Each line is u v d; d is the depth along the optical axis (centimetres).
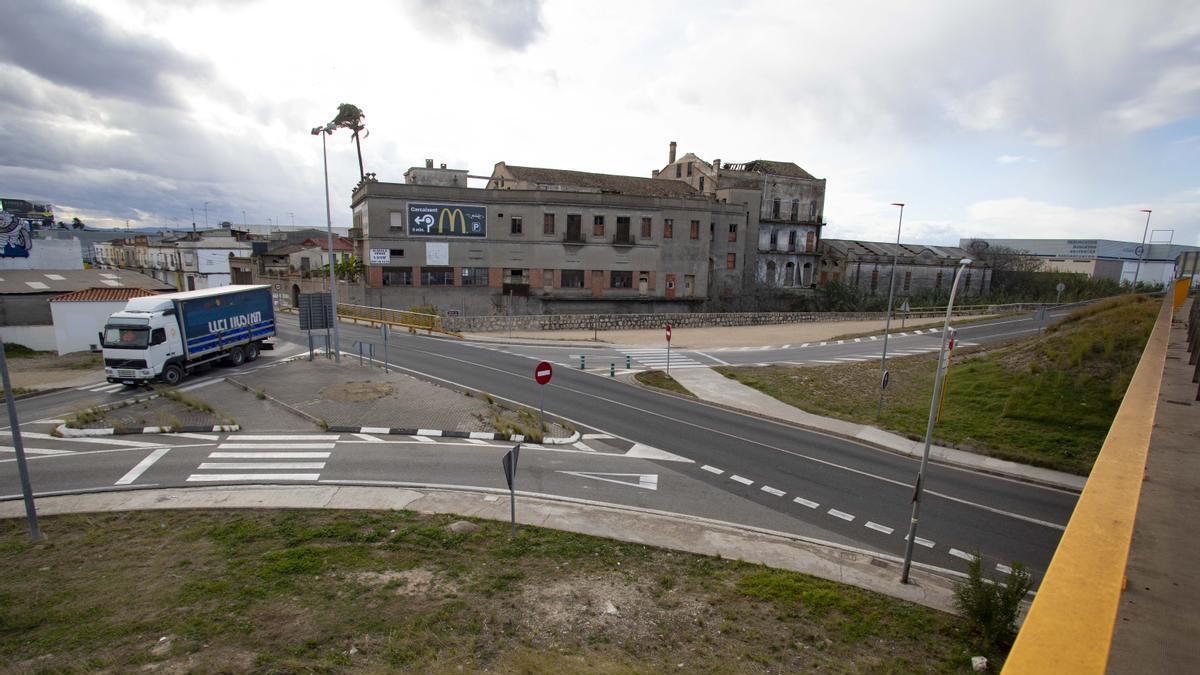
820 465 1672
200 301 2436
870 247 6881
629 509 1338
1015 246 10500
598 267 4906
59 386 2317
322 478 1440
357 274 4825
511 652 779
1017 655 217
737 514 1334
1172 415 539
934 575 1092
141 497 1305
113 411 1912
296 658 750
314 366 2653
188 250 7169
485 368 2823
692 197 5394
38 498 1288
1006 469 1664
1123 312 2698
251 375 2452
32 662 730
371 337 3678
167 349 2267
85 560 1012
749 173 6225
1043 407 2014
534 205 4694
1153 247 9712
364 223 4600
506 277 4703
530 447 1730
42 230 6994
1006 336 4091
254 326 2803
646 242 5019
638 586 989
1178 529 294
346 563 1016
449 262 4569
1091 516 322
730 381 2728
